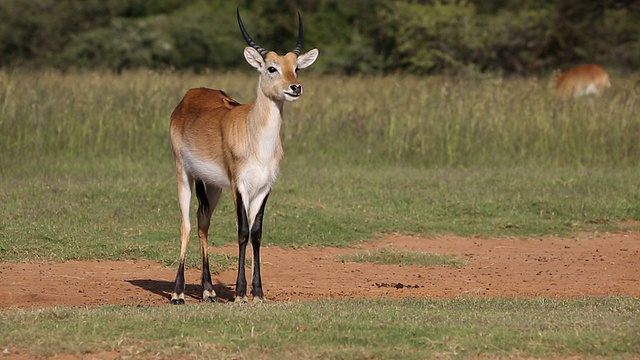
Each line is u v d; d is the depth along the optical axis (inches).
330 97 1822.1
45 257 972.6
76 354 617.0
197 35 3152.1
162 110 1668.3
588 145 1619.1
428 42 2866.6
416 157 1605.6
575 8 2903.5
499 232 1170.0
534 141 1635.1
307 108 1739.7
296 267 988.6
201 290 901.8
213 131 852.6
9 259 959.6
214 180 861.2
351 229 1139.3
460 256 1058.7
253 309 729.6
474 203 1259.8
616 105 1706.4
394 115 1690.5
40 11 3137.3
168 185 1300.4
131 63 3021.7
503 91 1777.8
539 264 1023.0
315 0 3267.7
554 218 1227.2
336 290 886.4
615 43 3019.2
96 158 1542.8
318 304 762.8
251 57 828.6
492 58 2878.9
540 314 732.7
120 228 1080.2
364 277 948.6
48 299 826.2
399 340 642.8
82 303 813.2
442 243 1121.4
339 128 1664.6
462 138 1637.6
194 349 618.5
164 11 3565.5
